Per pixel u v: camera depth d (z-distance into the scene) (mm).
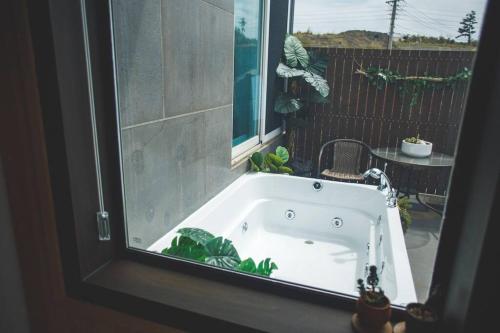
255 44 3246
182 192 1875
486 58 676
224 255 1510
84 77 951
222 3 2139
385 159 2975
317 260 2531
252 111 3371
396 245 1932
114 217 1114
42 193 967
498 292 638
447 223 768
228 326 869
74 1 899
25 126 921
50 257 1019
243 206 2699
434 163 1845
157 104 1563
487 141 669
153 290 986
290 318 885
